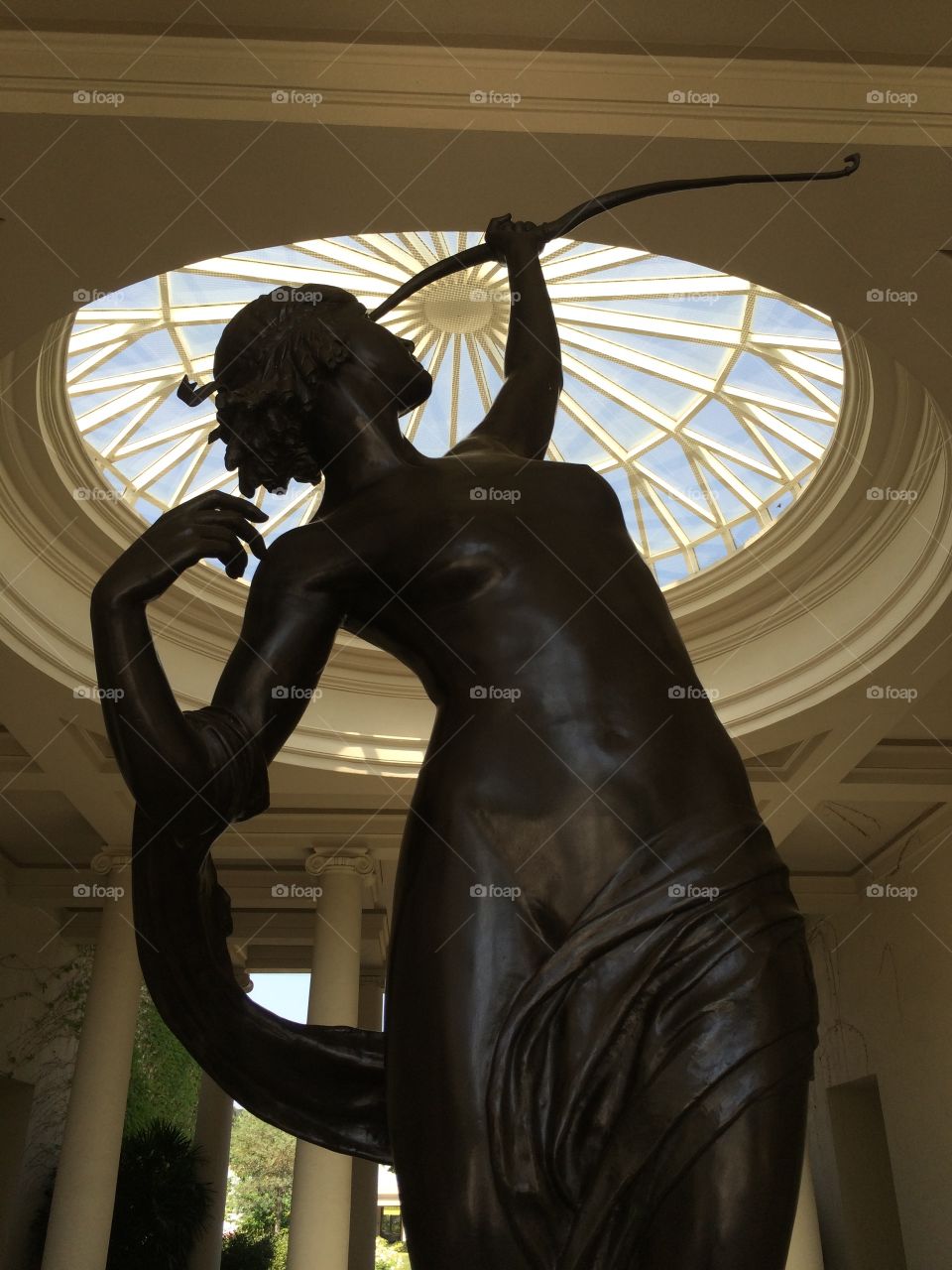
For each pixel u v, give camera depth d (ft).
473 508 4.78
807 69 18.45
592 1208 3.33
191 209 19.75
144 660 4.17
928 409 29.04
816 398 40.09
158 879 4.23
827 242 20.97
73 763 37.09
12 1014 48.67
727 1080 3.42
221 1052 4.49
